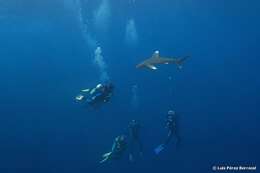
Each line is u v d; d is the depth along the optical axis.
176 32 72.31
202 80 60.16
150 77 47.22
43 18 39.12
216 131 21.42
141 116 31.12
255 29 65.38
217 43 80.38
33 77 78.38
